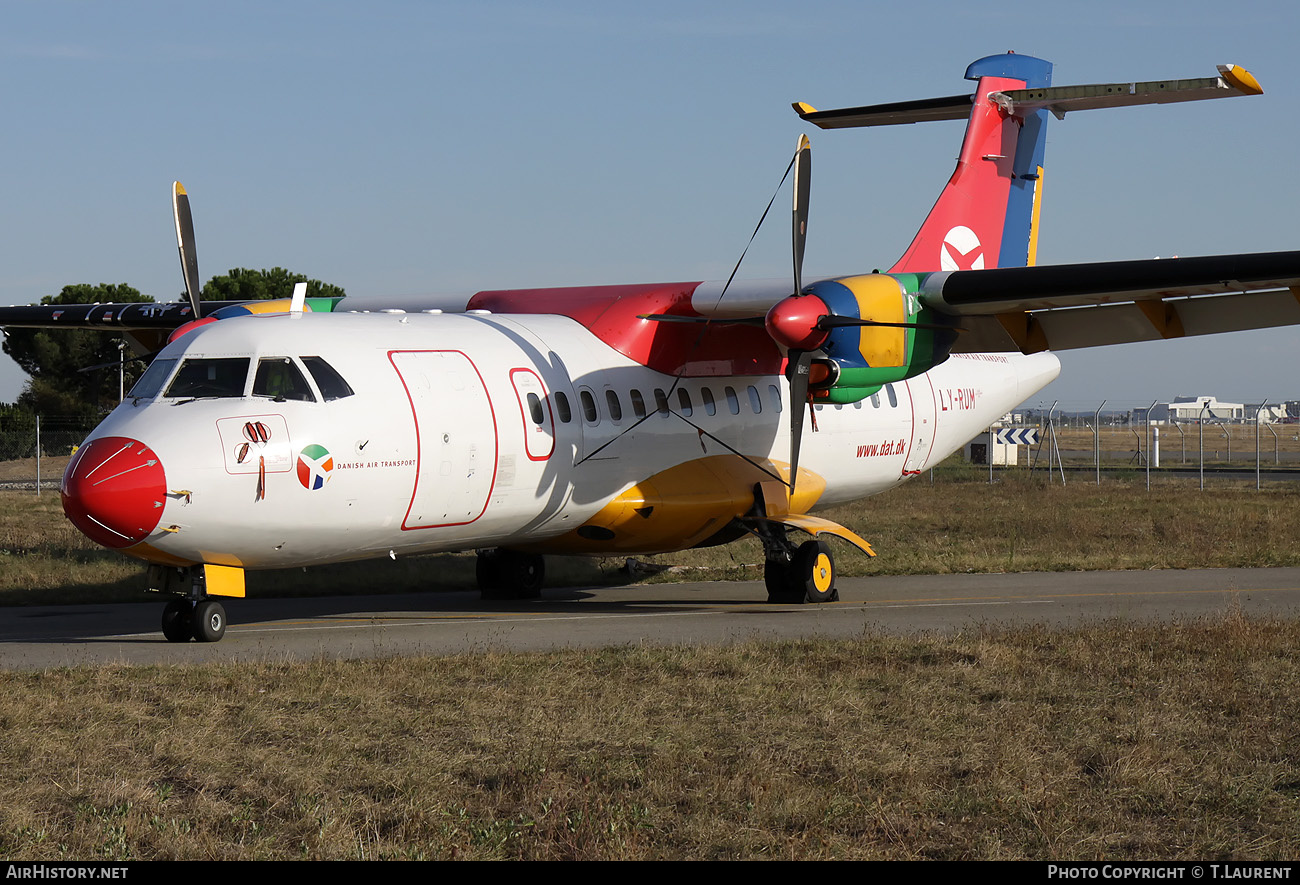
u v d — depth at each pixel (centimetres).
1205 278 3553
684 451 4234
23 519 7600
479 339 3800
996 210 5003
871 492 5131
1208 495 9381
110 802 1788
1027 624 3438
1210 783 1911
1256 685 2612
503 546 4081
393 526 3459
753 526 4372
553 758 2033
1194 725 2267
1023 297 3806
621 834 1669
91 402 15112
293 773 1931
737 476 4362
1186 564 5309
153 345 5331
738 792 1847
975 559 5444
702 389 4322
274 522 3177
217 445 3075
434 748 2088
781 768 1981
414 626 3584
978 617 3716
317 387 3291
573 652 2967
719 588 4803
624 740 2153
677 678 2655
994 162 4981
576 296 4325
